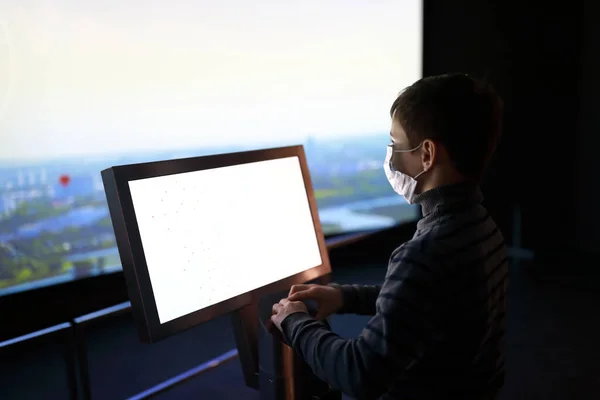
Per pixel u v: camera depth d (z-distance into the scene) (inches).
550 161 158.2
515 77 150.5
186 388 82.6
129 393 81.4
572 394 82.0
